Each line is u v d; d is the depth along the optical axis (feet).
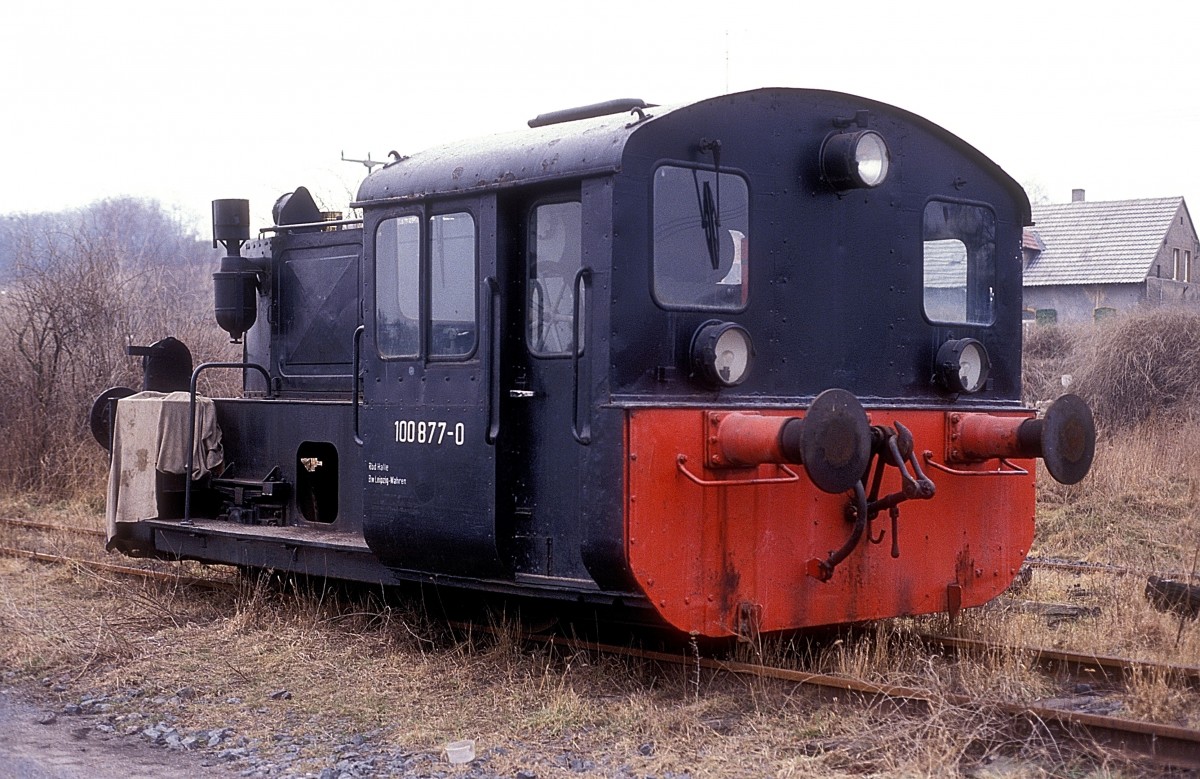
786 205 24.45
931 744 19.49
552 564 23.90
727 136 23.58
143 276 79.00
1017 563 28.02
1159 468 52.26
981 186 28.27
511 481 24.58
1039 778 18.57
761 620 23.15
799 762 19.47
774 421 21.68
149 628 31.22
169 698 25.00
